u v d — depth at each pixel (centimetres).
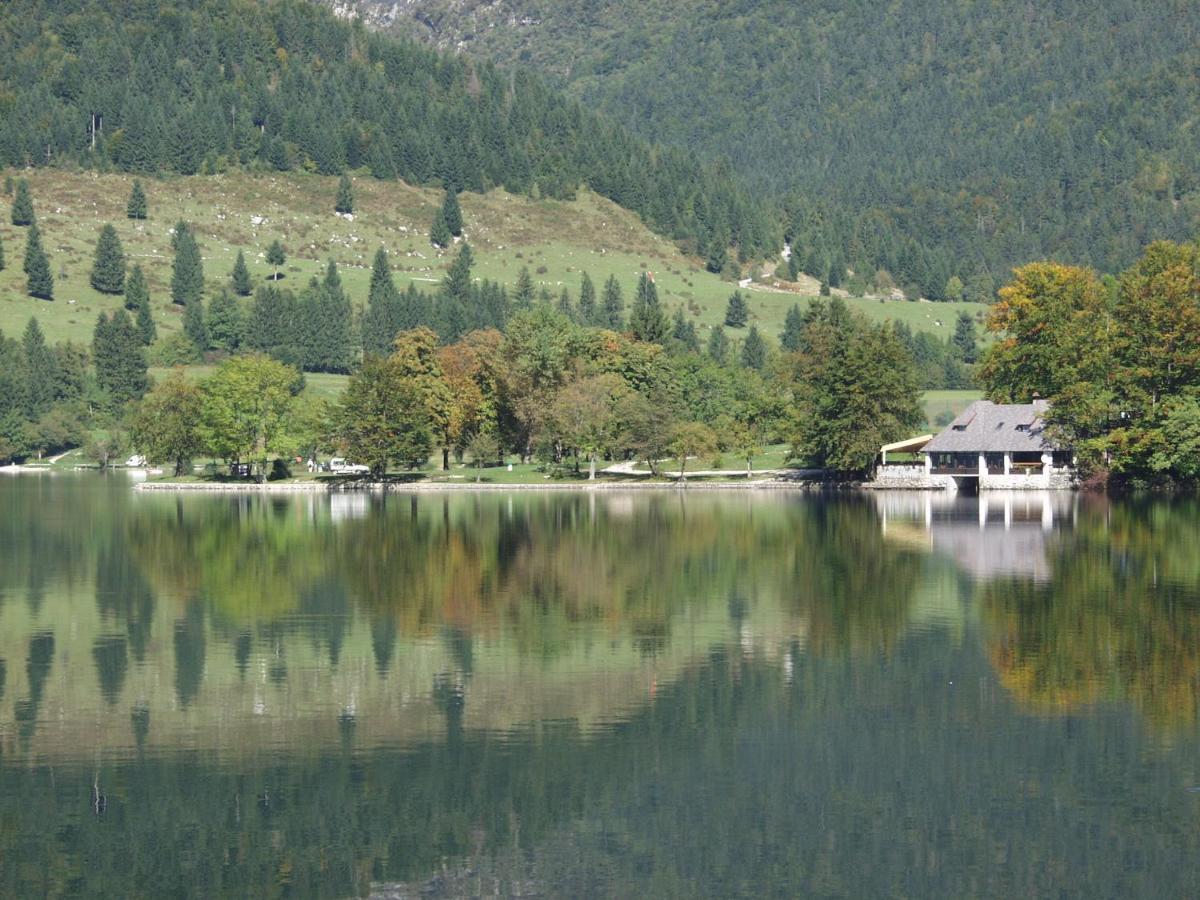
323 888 4934
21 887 4922
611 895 4881
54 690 7150
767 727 6506
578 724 6562
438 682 7306
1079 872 4981
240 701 6944
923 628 8631
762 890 4891
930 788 5706
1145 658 7738
